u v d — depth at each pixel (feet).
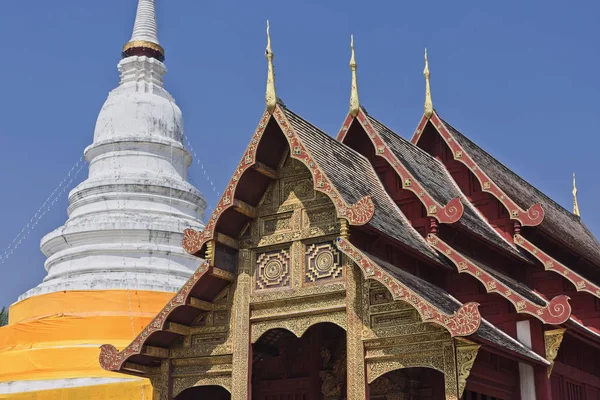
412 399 76.28
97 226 116.16
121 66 136.26
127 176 123.24
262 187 74.90
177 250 116.88
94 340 100.17
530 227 86.84
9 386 96.89
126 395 86.94
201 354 74.08
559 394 78.13
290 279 72.18
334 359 81.10
